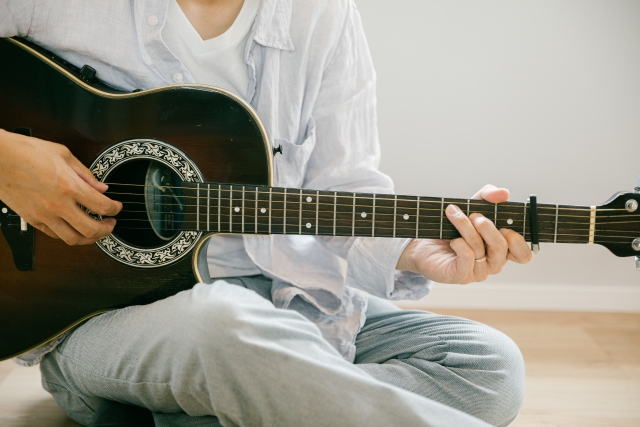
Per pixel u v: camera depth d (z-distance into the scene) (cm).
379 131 245
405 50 239
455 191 250
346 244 136
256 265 134
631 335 232
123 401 116
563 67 241
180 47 130
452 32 238
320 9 139
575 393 183
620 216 125
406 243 131
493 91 243
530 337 227
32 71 119
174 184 122
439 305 255
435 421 92
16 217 117
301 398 92
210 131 120
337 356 98
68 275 119
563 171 249
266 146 121
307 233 123
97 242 118
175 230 123
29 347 120
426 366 121
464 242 120
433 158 247
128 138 120
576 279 255
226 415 95
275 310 99
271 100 135
